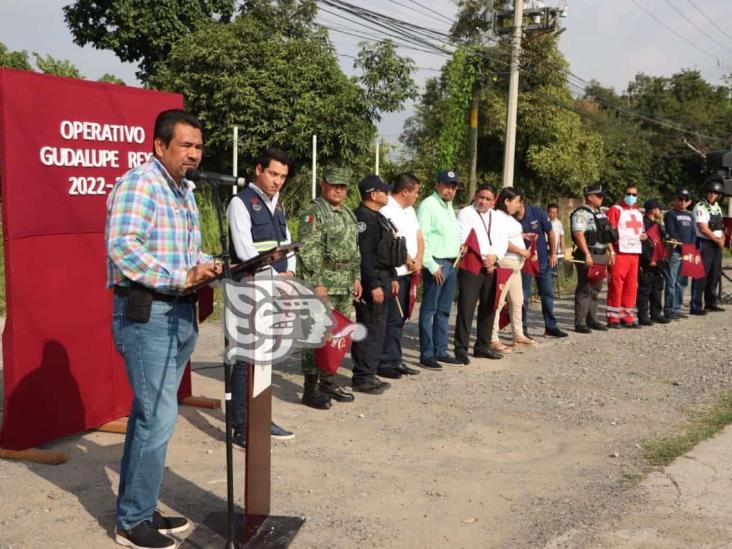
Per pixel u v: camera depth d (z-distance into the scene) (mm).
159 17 19922
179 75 17266
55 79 4559
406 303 7172
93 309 5023
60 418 4852
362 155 17656
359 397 6391
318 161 17109
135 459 3441
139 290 3332
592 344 9055
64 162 4660
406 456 4988
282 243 5160
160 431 3443
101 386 5145
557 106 27625
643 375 7496
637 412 6164
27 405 4625
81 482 4352
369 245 6301
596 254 9711
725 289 15484
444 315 7703
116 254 3246
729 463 4883
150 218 3326
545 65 26422
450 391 6680
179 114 3416
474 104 22406
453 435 5473
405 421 5766
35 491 4199
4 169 4312
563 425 5785
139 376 3389
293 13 18312
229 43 16781
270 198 5086
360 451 5047
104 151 4910
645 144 40312
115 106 4953
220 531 3688
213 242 11523
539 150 28000
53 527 3766
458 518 4016
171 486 4312
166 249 3393
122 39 19984
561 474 4711
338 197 5844
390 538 3754
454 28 22922
